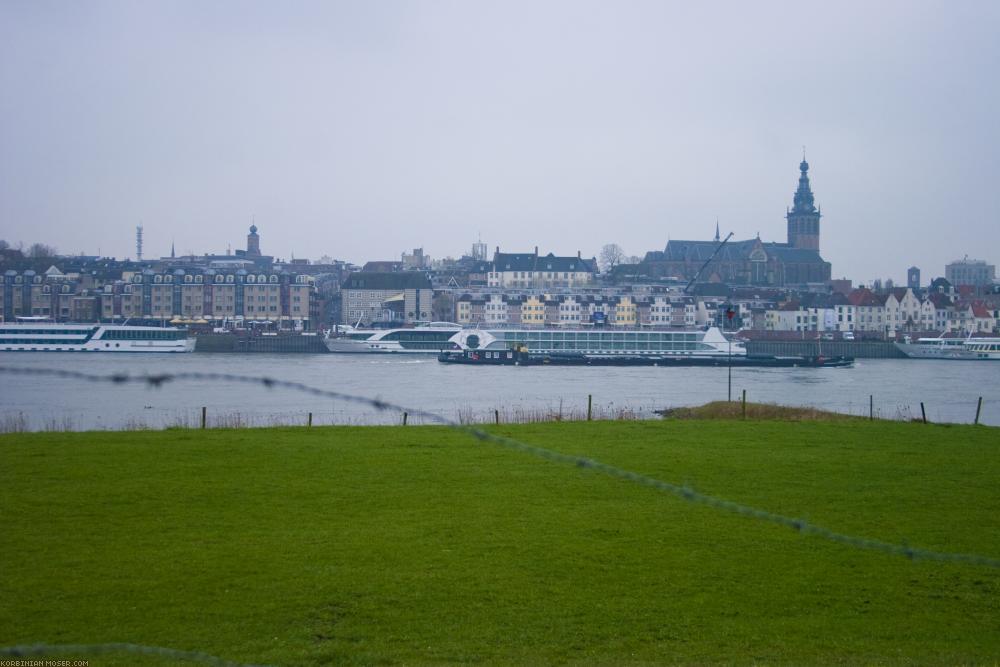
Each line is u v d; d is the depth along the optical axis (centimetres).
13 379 14225
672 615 2464
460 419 7006
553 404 10450
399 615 2425
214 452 4166
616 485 3684
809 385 14250
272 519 3162
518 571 2731
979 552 2902
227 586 2575
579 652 2248
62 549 2820
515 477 3797
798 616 2473
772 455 4341
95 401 10556
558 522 3184
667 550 2928
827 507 3394
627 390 12769
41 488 3459
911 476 3922
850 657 2241
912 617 2475
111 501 3312
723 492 3591
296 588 2570
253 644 2233
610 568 2773
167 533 2991
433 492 3538
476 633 2333
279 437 4625
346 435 4741
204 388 12712
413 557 2822
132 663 2112
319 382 13838
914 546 2939
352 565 2748
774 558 2878
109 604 2434
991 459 4347
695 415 7444
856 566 2822
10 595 2469
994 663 2216
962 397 12169
